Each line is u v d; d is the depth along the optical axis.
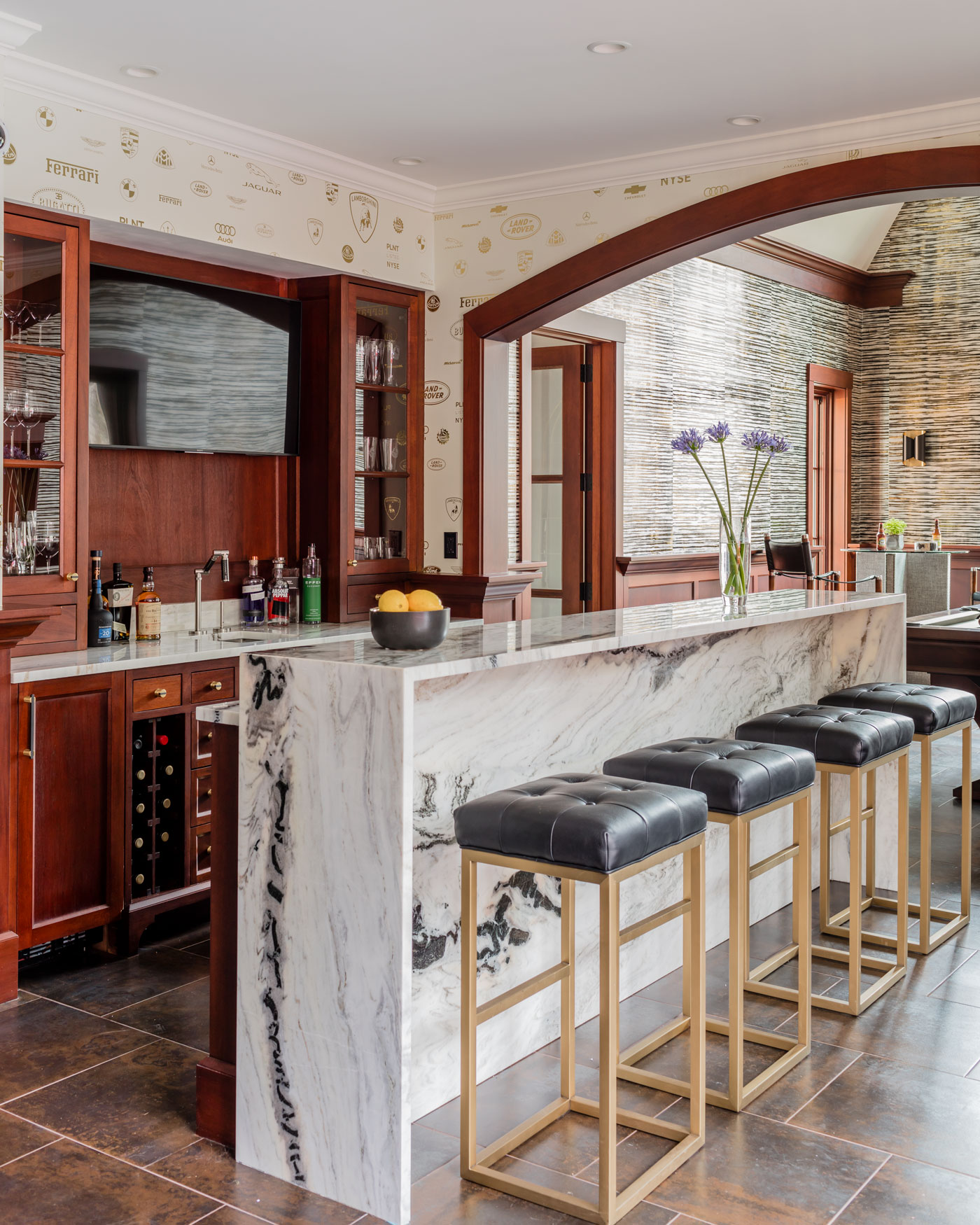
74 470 3.78
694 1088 2.49
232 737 2.53
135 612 4.41
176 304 4.31
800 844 2.92
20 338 3.61
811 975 3.49
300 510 5.06
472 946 2.36
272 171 4.49
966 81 3.89
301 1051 2.38
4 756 3.31
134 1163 2.47
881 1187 2.35
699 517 7.66
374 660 2.33
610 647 2.77
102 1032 3.13
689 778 2.67
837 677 4.51
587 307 6.32
